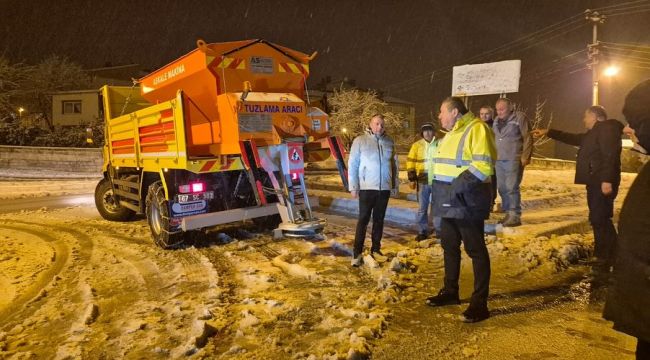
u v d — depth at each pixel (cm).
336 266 565
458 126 399
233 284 530
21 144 2734
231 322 406
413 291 466
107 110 991
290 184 657
